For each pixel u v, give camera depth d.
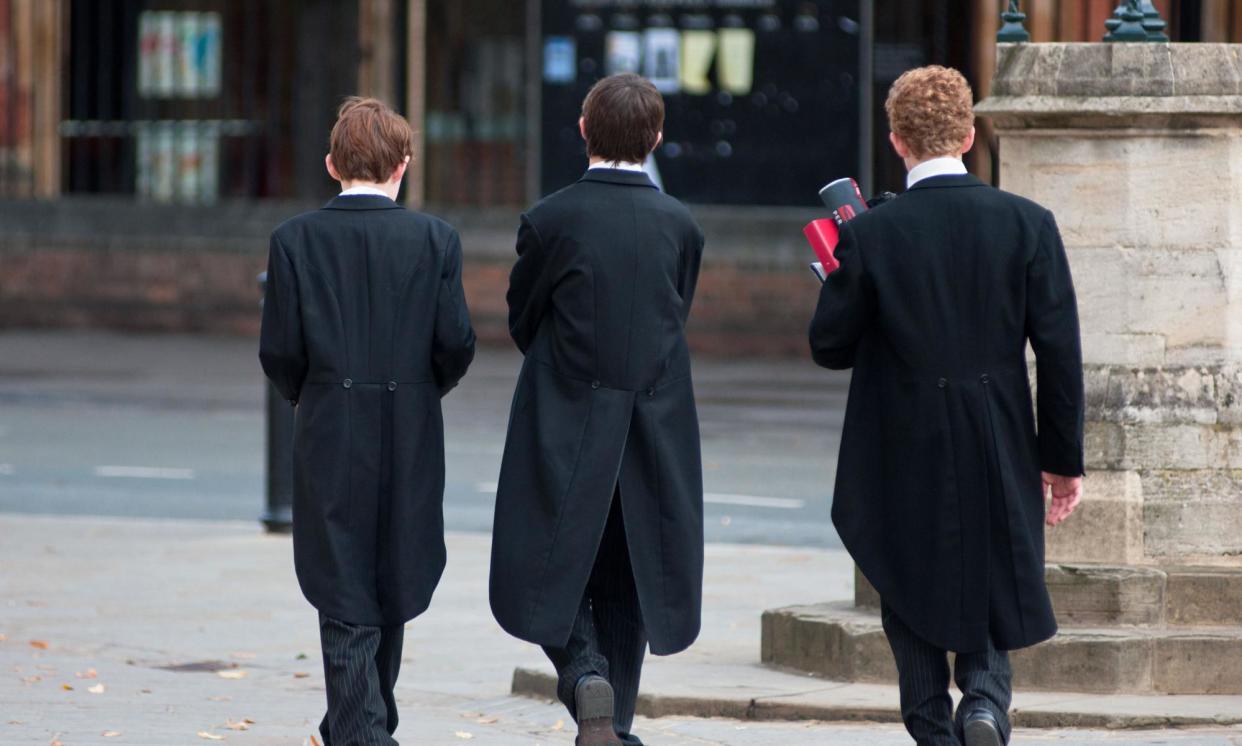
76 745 12.16
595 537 10.52
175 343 51.12
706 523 24.44
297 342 10.80
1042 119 14.06
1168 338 14.15
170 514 25.50
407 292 10.88
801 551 22.19
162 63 57.03
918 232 10.08
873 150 50.91
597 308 10.63
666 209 10.87
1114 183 14.05
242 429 34.31
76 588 19.66
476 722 13.59
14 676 14.98
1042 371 10.03
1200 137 13.99
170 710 13.66
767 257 49.53
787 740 12.64
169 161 57.12
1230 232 14.09
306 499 10.81
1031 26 46.72
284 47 57.03
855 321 10.20
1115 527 14.08
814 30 50.50
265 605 18.80
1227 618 13.71
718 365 47.28
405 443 10.80
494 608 10.71
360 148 11.01
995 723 9.76
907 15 50.53
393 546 10.79
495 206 54.53
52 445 32.00
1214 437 14.15
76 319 54.16
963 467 10.00
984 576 9.99
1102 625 13.78
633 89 10.88
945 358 10.01
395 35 54.31
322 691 14.76
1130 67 13.86
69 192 57.38
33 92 55.41
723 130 51.06
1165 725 12.70
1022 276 10.02
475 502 26.08
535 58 52.03
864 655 14.04
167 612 18.36
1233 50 13.98
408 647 16.84
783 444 32.34
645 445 10.67
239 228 53.41
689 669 14.86
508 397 39.22
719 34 51.03
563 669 10.69
